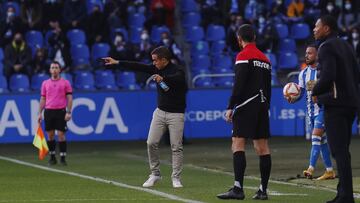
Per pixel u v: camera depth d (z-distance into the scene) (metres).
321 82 22.36
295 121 53.53
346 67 22.52
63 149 38.34
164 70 28.34
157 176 28.86
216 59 59.94
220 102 53.38
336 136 22.52
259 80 24.50
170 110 28.33
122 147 48.16
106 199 24.92
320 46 22.69
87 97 51.66
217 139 52.25
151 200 24.64
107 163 39.16
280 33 62.72
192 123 53.06
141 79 56.88
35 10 60.09
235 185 24.70
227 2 65.56
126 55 55.53
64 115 38.31
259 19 62.78
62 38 56.47
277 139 51.56
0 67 56.94
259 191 25.06
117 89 52.25
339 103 22.44
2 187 28.53
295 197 25.67
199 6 65.50
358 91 22.86
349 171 22.42
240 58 24.44
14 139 50.84
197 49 61.88
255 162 38.56
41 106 38.25
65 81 38.38
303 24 63.62
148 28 61.53
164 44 56.38
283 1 65.75
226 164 37.97
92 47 59.50
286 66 60.47
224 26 63.22
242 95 24.45
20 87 55.34
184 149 46.12
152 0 62.84
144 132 52.41
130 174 33.59
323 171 34.12
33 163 39.09
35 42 59.22
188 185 29.14
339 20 64.06
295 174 33.25
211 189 27.75
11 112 50.84
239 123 24.50
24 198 25.28
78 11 60.56
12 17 58.19
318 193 26.92
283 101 53.56
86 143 50.72
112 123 52.06
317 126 31.16
